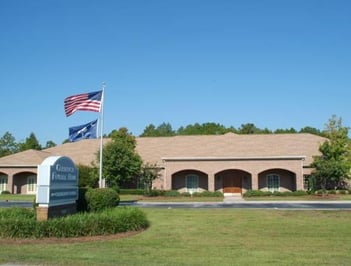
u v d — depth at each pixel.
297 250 11.72
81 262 9.88
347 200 34.06
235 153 45.28
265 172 44.12
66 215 16.25
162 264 9.77
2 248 11.75
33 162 48.53
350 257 10.72
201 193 41.22
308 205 28.92
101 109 24.95
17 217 15.69
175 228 16.14
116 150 42.41
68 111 24.72
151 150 48.47
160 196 40.59
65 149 52.22
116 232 14.44
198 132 93.12
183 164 43.78
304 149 45.53
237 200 35.69
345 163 41.81
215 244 12.71
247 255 10.98
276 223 17.58
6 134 75.88
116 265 9.60
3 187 49.81
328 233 14.88
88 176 42.09
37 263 9.79
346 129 42.53
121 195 41.94
